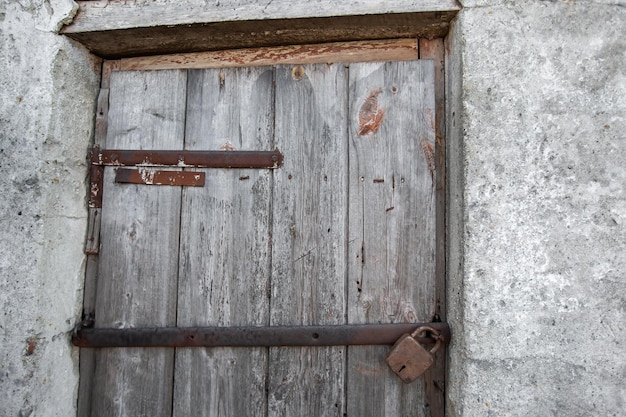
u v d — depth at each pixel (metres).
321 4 1.39
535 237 1.25
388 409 1.41
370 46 1.53
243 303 1.47
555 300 1.24
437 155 1.46
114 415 1.48
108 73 1.61
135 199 1.52
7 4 1.43
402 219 1.44
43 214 1.38
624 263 1.23
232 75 1.54
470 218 1.27
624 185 1.24
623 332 1.21
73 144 1.48
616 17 1.29
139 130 1.54
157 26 1.43
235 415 1.45
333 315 1.44
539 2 1.31
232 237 1.49
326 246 1.46
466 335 1.25
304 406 1.44
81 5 1.46
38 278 1.36
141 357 1.49
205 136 1.52
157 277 1.50
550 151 1.27
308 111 1.50
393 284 1.43
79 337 1.47
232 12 1.41
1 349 1.33
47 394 1.38
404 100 1.47
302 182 1.48
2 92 1.40
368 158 1.47
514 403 1.22
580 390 1.21
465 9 1.33
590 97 1.27
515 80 1.29
